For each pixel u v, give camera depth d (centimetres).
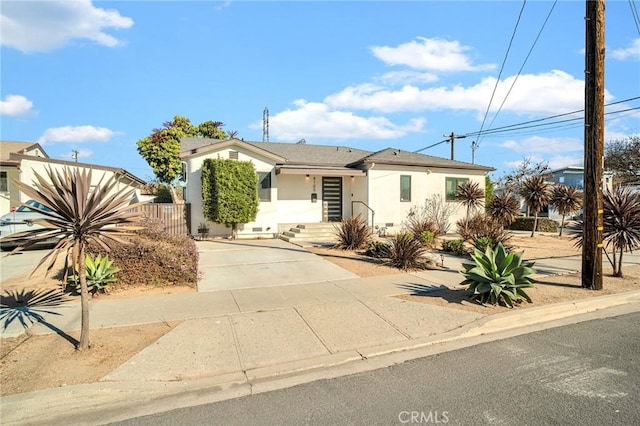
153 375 388
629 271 952
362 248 1220
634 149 2756
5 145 2294
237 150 1559
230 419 320
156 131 2670
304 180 1783
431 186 1859
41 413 333
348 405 340
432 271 915
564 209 1809
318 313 587
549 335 521
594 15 728
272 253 1148
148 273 740
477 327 533
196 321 547
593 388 367
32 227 1227
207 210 1467
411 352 462
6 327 514
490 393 358
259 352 447
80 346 439
